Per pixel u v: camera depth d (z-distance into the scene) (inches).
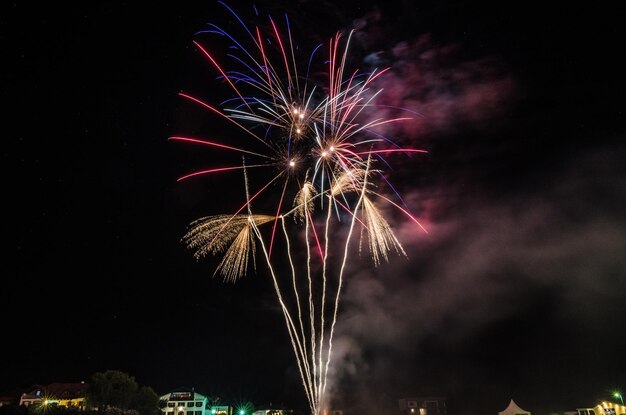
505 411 2610.7
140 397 2518.5
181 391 3240.7
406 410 2699.3
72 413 2012.8
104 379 2374.5
